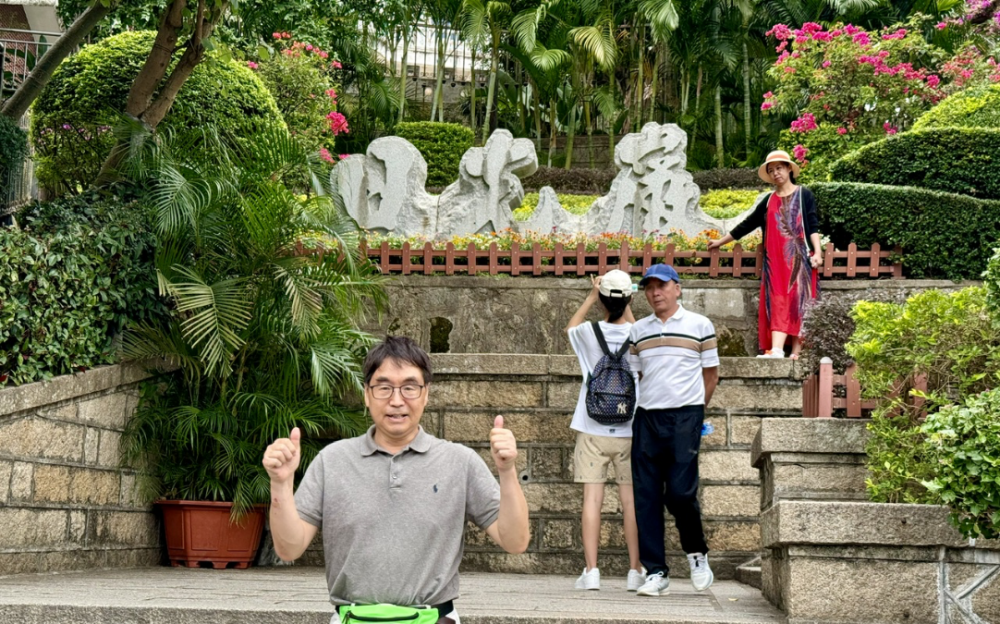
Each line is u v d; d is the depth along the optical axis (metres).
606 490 8.32
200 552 7.94
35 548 6.73
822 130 17.20
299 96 18.41
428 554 3.02
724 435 8.27
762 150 27.31
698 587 6.41
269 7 15.12
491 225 12.65
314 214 8.75
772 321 9.36
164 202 7.77
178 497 8.19
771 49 27.34
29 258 6.89
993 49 19.86
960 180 10.78
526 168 12.80
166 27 9.05
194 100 10.34
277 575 7.37
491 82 28.42
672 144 12.93
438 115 33.03
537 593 6.25
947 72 17.50
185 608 4.72
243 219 8.21
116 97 10.36
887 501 5.36
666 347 6.30
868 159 11.24
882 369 5.53
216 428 8.09
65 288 7.28
